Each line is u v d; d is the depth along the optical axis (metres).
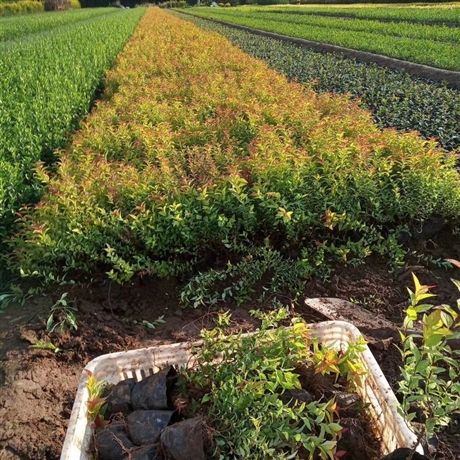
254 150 6.27
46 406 3.70
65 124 9.17
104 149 7.43
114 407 2.99
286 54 19.05
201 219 5.08
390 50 18.11
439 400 2.44
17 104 9.41
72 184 5.60
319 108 8.84
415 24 28.84
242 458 2.57
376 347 3.93
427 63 15.48
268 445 2.63
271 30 30.78
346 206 5.37
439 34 22.70
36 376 3.93
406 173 5.61
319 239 5.33
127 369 3.18
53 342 4.30
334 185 5.40
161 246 5.05
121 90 10.63
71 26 31.66
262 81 10.76
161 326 4.59
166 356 3.23
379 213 5.38
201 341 3.42
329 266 5.08
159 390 2.95
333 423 2.63
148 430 2.79
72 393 3.85
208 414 2.80
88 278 5.04
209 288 4.91
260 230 5.31
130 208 5.42
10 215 5.89
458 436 3.21
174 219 4.96
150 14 49.47
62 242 4.96
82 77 12.56
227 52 15.95
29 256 5.00
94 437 2.82
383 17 35.59
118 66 13.91
